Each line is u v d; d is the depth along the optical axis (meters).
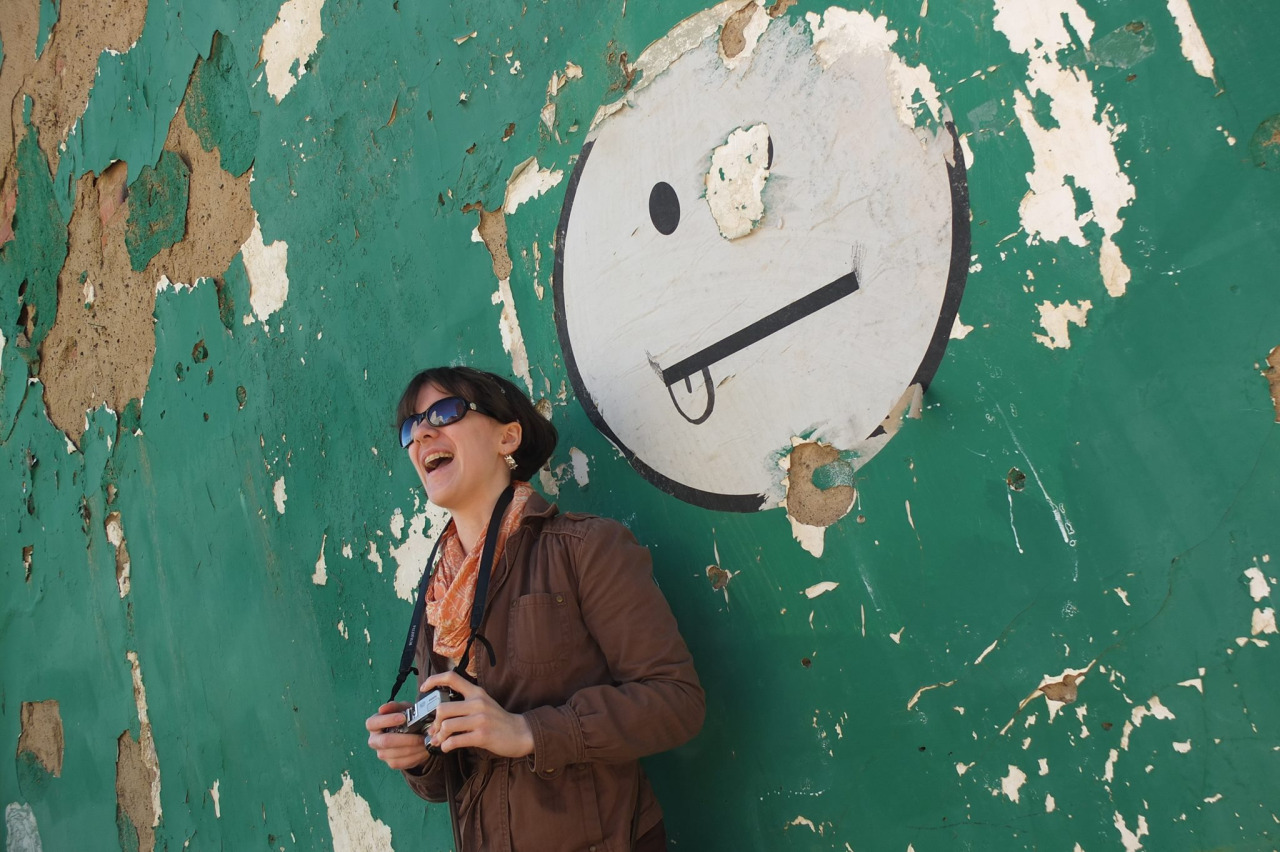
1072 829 1.41
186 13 3.30
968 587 1.52
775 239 1.76
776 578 1.75
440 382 1.89
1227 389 1.30
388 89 2.56
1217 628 1.30
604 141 2.04
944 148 1.55
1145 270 1.36
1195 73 1.32
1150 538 1.35
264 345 2.96
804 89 1.72
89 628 3.80
